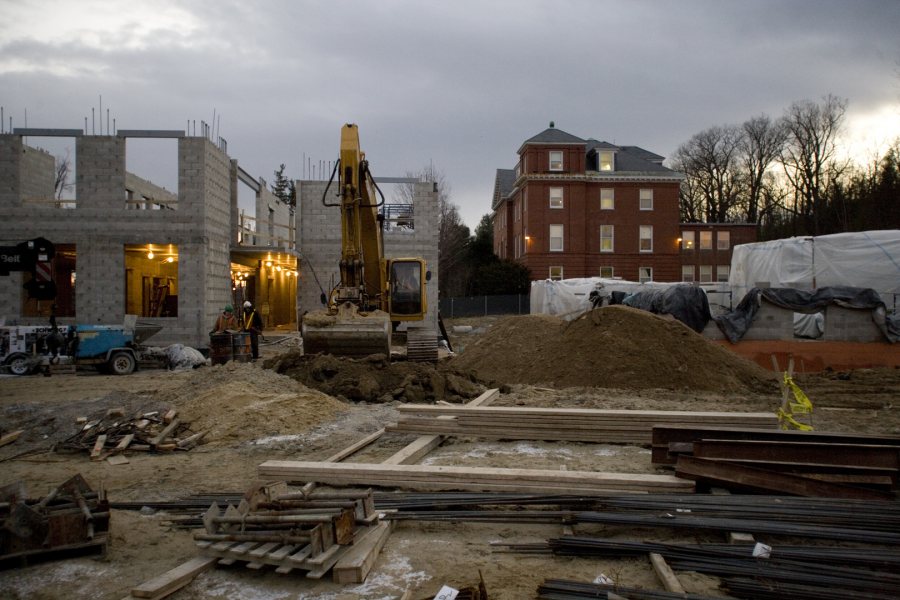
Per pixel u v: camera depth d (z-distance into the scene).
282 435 9.19
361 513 5.05
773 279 24.03
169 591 4.23
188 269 22.25
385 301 17.86
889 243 22.53
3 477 7.37
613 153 46.56
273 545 4.60
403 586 4.36
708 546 4.67
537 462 7.66
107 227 22.03
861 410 11.24
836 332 17.80
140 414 9.47
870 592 4.02
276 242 36.09
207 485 6.93
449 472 6.28
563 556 4.83
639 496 5.60
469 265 58.41
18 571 4.69
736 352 17.56
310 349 14.24
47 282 17.14
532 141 45.81
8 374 16.97
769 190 61.97
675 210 46.66
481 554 4.90
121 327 17.41
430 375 12.55
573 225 45.97
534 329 16.50
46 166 23.81
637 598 3.95
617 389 13.20
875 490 5.59
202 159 22.22
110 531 5.42
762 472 5.73
